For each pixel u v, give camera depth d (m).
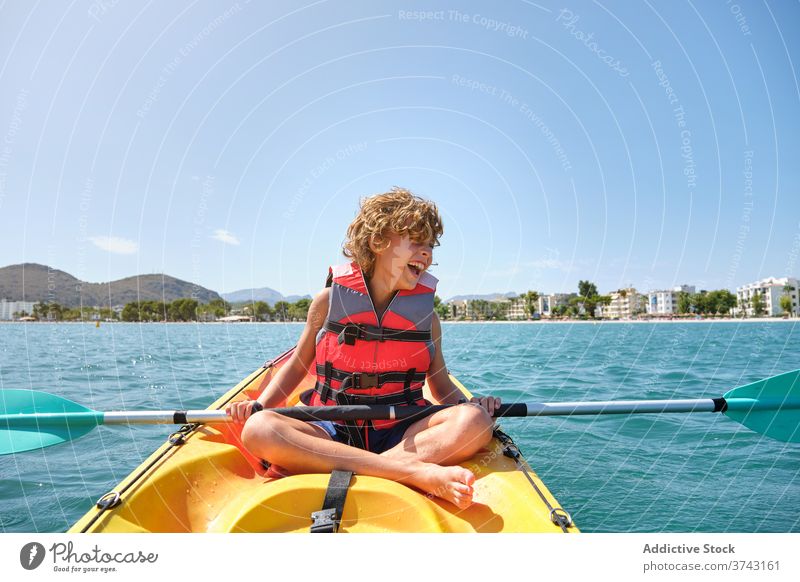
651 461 2.99
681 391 5.23
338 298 1.82
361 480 1.41
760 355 9.55
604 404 2.06
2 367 6.91
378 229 1.75
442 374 2.03
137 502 1.41
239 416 1.79
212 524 1.48
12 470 2.77
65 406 2.12
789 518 2.29
